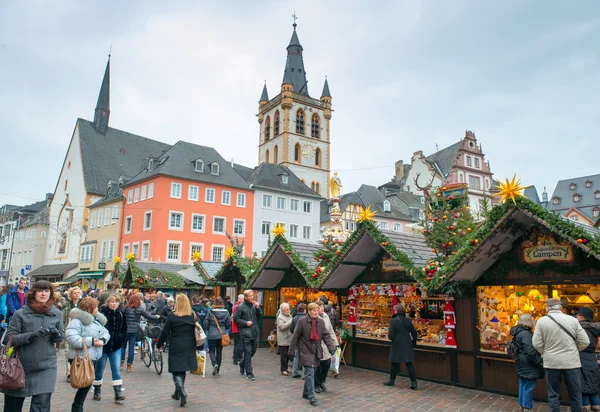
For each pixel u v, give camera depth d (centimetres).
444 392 989
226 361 1380
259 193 5356
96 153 6556
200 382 1062
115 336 855
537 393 919
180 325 839
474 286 1047
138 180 4934
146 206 4772
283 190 5541
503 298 1008
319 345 892
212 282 1980
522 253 970
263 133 8225
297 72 8156
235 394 945
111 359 862
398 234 1270
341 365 1311
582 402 740
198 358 908
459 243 1098
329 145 7994
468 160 6481
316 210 5844
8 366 532
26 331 559
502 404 891
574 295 896
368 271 1316
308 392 877
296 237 5594
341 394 962
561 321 711
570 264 896
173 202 4684
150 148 7331
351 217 6256
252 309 1129
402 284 1226
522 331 773
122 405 837
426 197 1235
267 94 8469
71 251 6188
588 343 705
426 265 1073
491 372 999
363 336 1278
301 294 1614
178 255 4644
